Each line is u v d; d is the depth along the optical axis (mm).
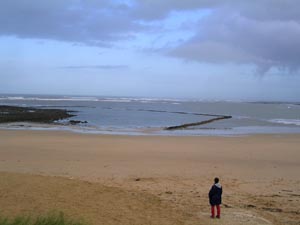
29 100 155500
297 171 18203
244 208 11789
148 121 57250
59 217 8383
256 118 70250
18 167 17609
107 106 116375
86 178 15453
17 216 8312
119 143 27484
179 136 34062
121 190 12695
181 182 15250
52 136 31484
